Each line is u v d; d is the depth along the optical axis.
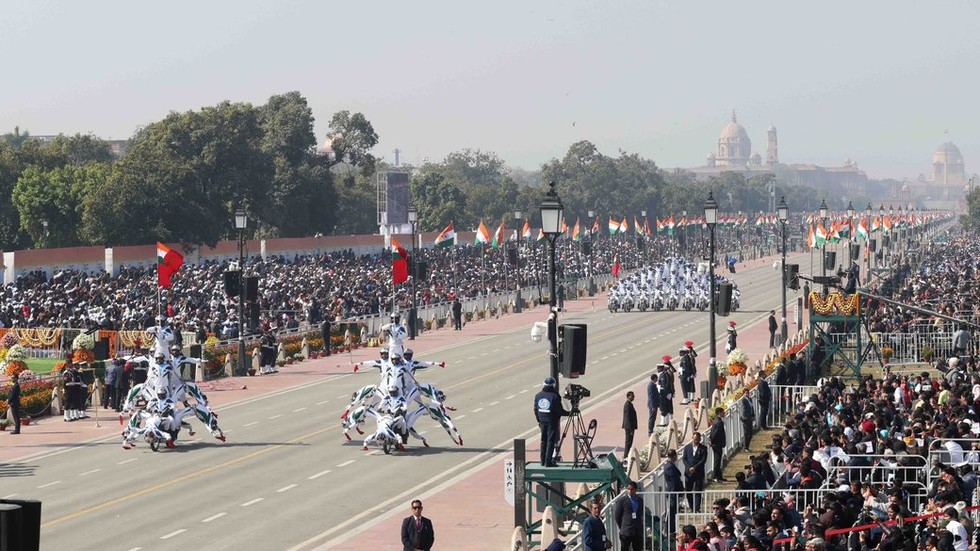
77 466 92.50
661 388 104.12
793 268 162.50
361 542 68.94
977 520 61.59
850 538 53.09
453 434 97.56
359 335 176.88
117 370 120.94
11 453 98.50
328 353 164.75
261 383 139.50
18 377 111.19
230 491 83.00
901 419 81.94
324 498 80.69
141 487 84.44
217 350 147.00
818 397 92.25
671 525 68.12
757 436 101.44
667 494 67.25
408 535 59.50
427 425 110.62
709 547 52.28
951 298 192.50
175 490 83.44
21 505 22.33
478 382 138.12
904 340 147.38
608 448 95.81
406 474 88.50
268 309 180.12
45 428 111.25
